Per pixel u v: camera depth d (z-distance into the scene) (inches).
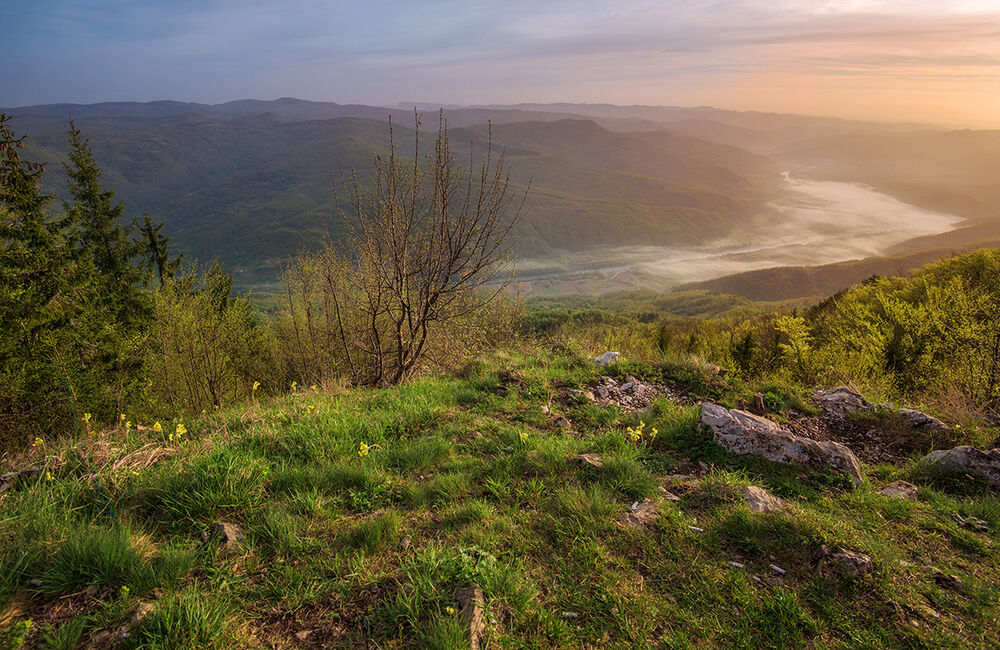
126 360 557.0
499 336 482.0
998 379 352.8
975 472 193.9
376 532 127.8
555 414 242.5
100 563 107.1
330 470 163.6
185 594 102.9
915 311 479.5
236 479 144.7
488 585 109.6
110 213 730.2
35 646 89.5
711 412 217.2
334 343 463.5
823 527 143.9
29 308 464.8
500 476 169.0
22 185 511.5
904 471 203.0
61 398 437.4
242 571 114.9
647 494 161.3
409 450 183.5
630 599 114.2
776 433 201.2
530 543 133.0
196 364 566.3
